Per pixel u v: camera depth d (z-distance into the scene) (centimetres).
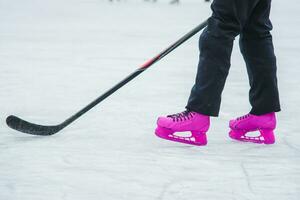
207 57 621
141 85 1059
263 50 646
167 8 3706
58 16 2978
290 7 3722
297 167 572
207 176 539
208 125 648
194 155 610
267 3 639
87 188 500
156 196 483
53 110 846
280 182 523
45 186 505
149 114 813
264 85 649
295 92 1011
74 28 2302
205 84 625
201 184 515
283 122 779
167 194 488
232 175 543
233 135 681
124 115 805
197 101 630
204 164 578
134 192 492
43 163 574
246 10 614
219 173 549
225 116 811
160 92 989
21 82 1074
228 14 611
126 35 2023
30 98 929
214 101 629
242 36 657
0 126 734
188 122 642
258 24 640
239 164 580
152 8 3712
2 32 2103
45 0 4669
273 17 2852
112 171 550
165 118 654
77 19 2789
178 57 1482
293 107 881
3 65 1291
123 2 4453
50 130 674
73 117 684
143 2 4506
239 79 1146
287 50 1608
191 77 1159
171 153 616
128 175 538
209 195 487
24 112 829
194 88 635
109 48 1644
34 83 1066
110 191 494
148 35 2023
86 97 945
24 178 527
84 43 1772
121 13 3241
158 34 2058
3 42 1778
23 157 595
